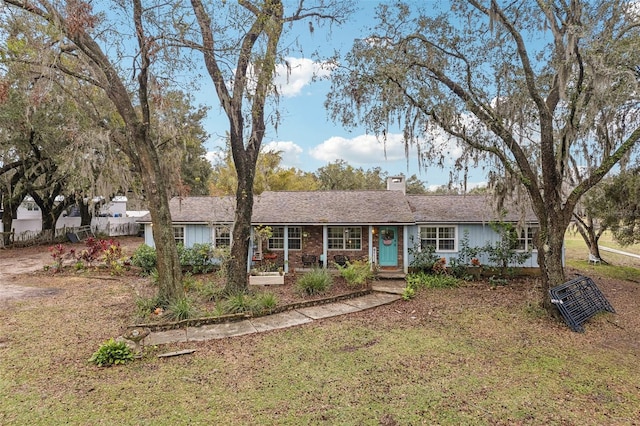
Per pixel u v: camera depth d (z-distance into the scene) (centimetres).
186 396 504
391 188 1877
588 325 832
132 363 614
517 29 949
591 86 764
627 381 557
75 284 1254
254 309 898
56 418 447
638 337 759
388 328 810
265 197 1728
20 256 1939
